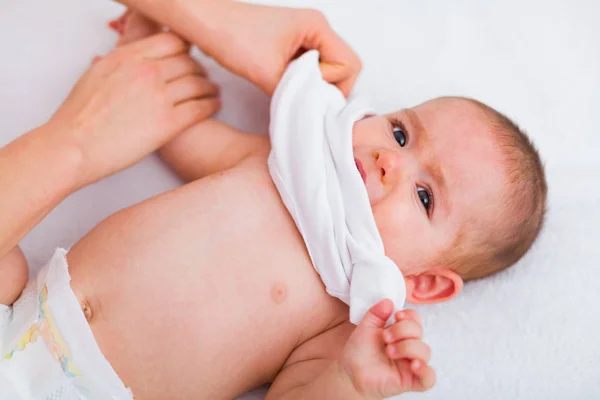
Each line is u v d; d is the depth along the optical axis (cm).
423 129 120
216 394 111
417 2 161
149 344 105
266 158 122
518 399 119
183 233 110
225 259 110
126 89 115
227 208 114
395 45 156
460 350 123
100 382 97
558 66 159
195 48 141
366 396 95
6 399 94
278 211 116
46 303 97
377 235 111
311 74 124
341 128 115
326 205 111
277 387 113
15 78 127
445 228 116
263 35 124
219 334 108
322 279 114
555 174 145
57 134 106
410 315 96
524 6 163
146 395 106
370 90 150
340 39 131
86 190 126
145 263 106
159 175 133
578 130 154
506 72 158
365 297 109
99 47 134
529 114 155
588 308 126
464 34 160
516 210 120
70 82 130
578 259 131
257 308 110
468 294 129
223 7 122
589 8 164
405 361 93
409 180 115
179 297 106
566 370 121
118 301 104
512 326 125
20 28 130
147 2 120
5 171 96
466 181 116
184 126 123
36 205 97
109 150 110
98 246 108
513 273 130
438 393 119
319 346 115
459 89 155
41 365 96
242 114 142
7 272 102
